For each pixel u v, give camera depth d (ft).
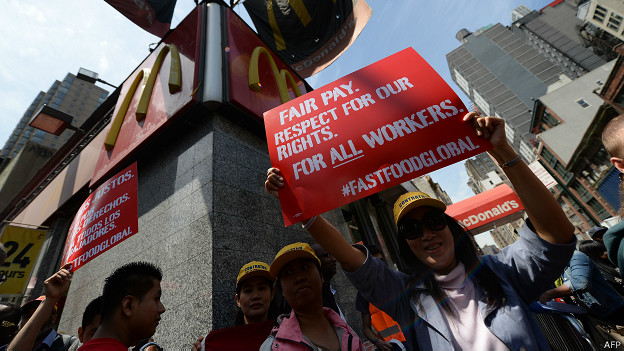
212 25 18.99
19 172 53.42
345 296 15.14
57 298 6.70
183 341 10.03
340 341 5.06
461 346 3.90
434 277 4.62
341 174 5.61
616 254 3.94
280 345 4.55
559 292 7.80
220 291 10.12
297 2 25.48
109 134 20.17
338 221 20.21
